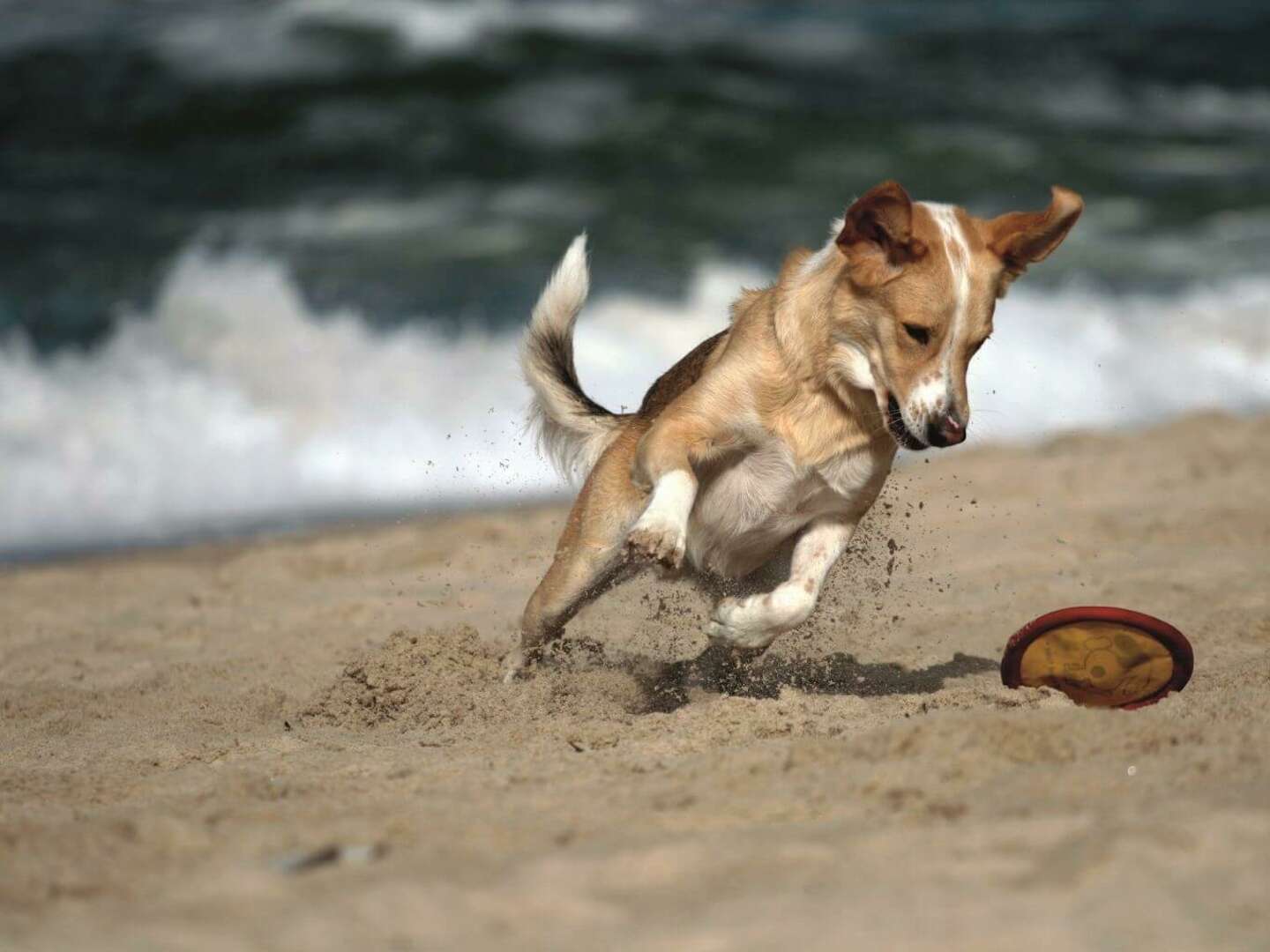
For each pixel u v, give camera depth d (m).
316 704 8.18
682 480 7.48
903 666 8.95
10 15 34.91
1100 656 7.21
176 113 30.31
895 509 13.86
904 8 42.25
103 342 20.34
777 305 7.88
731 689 8.41
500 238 25.31
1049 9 43.16
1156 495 13.91
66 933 3.89
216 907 4.09
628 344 21.39
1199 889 3.95
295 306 21.34
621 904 4.04
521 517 14.78
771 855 4.39
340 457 18.08
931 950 3.65
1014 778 5.26
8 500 16.39
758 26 38.19
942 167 29.78
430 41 33.28
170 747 7.21
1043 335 21.84
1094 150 31.42
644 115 31.17
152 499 16.75
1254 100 35.62
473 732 7.27
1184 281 23.94
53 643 10.63
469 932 3.86
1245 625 9.20
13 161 28.55
